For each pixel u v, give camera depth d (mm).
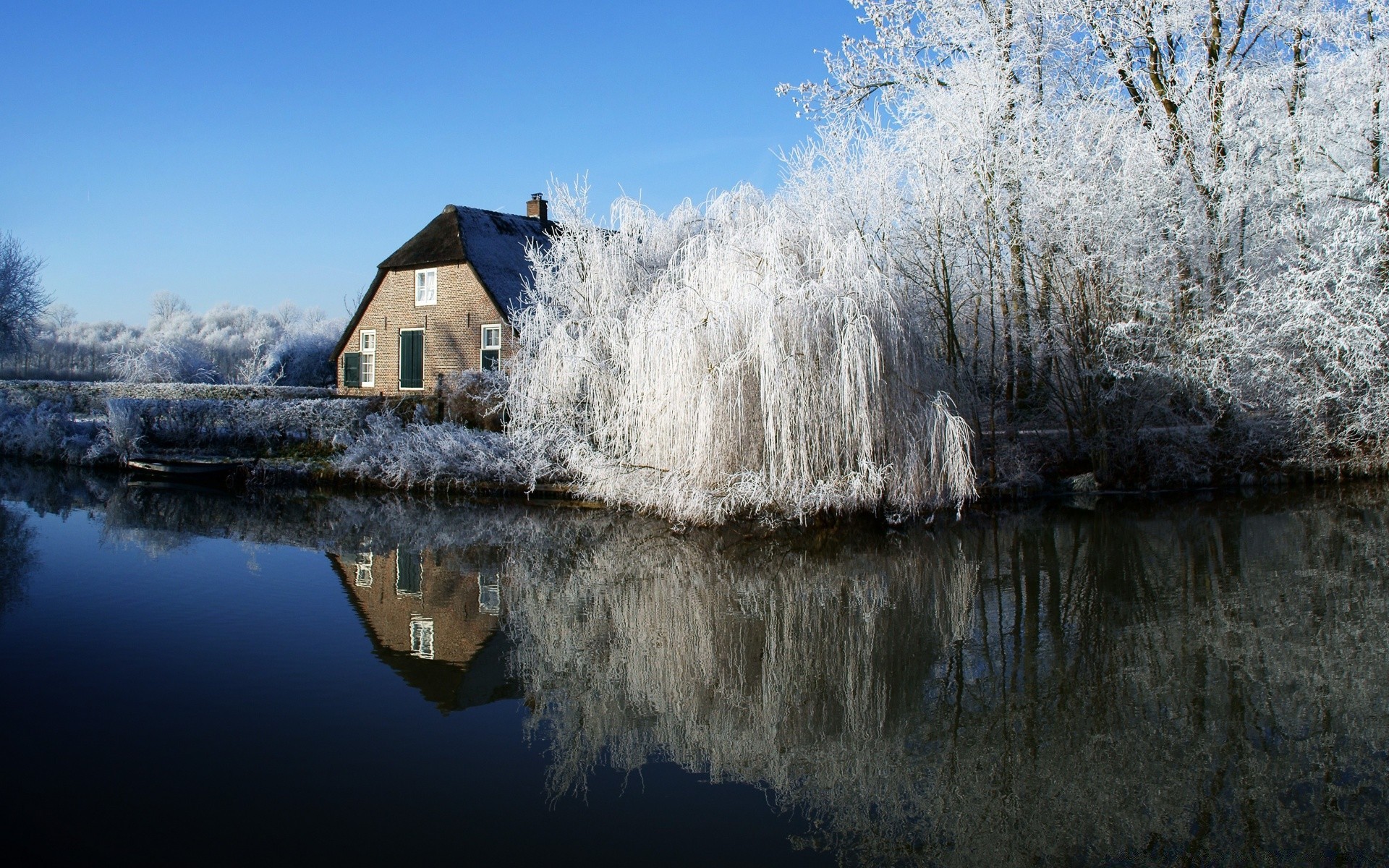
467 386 19531
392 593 10438
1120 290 16656
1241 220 17453
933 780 5891
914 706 7180
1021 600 10055
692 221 20906
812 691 7559
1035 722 6785
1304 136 17484
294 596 10141
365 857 4590
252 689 7117
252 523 15109
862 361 12633
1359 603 9531
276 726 6379
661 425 14008
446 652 8289
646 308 15211
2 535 13734
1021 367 17812
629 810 5348
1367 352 16469
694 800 5535
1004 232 16875
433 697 7082
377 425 19375
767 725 6836
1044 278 17000
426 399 20016
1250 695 7137
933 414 13305
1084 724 6711
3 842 4617
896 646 8641
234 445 21625
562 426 17453
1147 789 5691
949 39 19594
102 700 6762
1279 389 16953
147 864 4441
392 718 6625
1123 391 16344
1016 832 5184
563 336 17094
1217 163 17469
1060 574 11141
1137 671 7750
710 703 7285
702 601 10312
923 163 16969
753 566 12000
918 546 12914
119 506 16797
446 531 14484
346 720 6551
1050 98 18656
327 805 5180
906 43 20281
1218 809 5434
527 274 26859
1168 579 10742
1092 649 8344
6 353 40812
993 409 16719
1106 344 16406
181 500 17688
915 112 18234
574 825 5090
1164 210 16828
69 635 8430
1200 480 17328
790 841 5012
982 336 18594
